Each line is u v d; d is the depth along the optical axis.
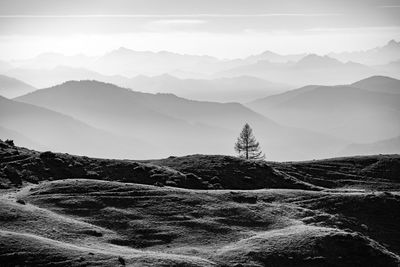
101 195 88.38
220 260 67.00
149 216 81.31
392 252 80.75
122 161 124.06
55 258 60.47
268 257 67.94
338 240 73.31
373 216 93.12
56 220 75.00
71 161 118.31
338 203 96.94
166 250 70.56
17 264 59.19
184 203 87.31
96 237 72.38
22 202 81.06
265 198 98.06
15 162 113.31
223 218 82.56
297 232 75.56
